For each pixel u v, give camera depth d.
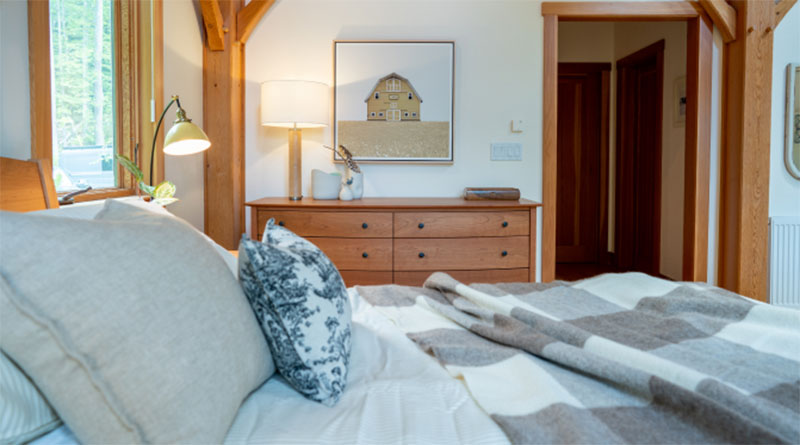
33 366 0.64
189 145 2.05
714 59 3.21
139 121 2.29
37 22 1.60
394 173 3.30
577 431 0.72
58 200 1.62
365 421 0.82
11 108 1.51
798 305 3.22
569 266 4.84
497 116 3.27
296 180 3.02
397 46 3.21
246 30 3.16
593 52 4.87
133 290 0.67
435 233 2.76
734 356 1.03
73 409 0.65
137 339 0.65
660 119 4.23
